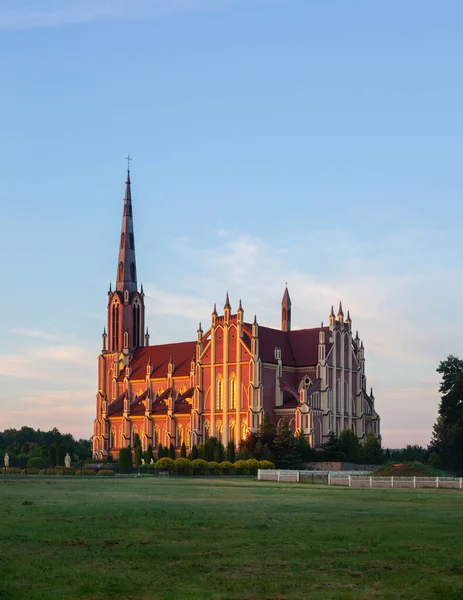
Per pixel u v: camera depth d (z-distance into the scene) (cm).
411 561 3394
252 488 8775
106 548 3719
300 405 17112
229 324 18238
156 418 19638
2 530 4319
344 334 18588
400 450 18312
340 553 3581
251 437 16462
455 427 15138
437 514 5256
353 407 18600
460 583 2981
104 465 16488
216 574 3134
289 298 19838
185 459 14288
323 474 11338
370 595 2808
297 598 2764
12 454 18038
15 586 2909
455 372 15712
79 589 2872
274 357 18062
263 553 3581
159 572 3167
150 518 4931
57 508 5616
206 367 18550
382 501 6531
